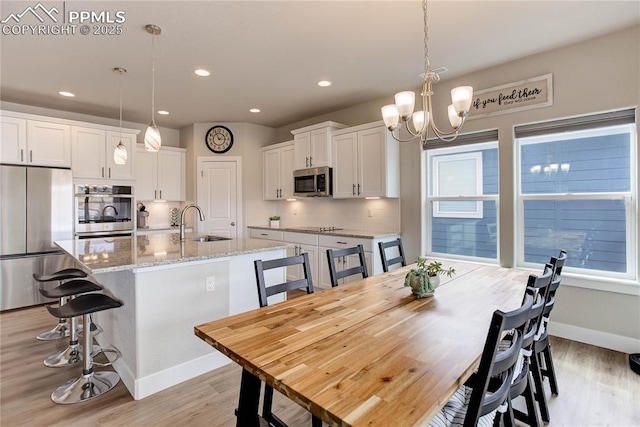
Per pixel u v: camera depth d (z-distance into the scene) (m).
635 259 2.76
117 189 4.64
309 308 1.66
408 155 4.04
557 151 3.15
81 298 2.21
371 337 1.30
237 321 1.48
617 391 2.16
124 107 4.61
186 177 5.82
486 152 3.59
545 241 3.22
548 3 2.30
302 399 0.91
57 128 4.17
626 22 2.56
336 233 4.21
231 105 4.58
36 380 2.33
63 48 2.91
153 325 2.20
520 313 1.01
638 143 2.64
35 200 3.95
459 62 3.25
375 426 0.78
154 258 2.27
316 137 4.65
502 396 1.08
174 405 2.05
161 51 2.98
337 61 3.21
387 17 2.46
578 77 2.88
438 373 1.02
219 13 2.40
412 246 4.04
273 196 5.50
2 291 3.75
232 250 2.66
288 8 2.34
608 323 2.80
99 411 1.99
